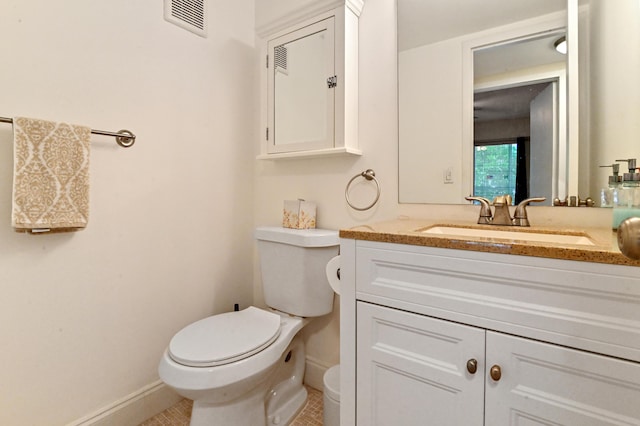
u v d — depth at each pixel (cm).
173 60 146
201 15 156
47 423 111
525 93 112
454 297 76
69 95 115
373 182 141
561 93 106
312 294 138
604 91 99
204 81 158
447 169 125
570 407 64
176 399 148
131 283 133
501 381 71
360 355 92
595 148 100
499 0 116
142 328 137
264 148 166
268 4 176
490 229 107
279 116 160
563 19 105
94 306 122
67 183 108
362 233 91
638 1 94
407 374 84
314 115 147
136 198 134
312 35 147
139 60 134
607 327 61
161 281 143
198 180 157
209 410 111
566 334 64
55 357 113
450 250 77
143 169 136
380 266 88
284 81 158
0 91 101
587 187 102
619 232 38
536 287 67
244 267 181
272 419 134
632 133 95
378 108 140
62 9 113
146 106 136
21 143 100
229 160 171
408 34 133
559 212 106
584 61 102
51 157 105
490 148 118
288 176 170
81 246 119
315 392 160
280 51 159
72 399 117
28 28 106
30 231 103
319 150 141
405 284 84
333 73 140
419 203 131
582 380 63
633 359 59
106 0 124
